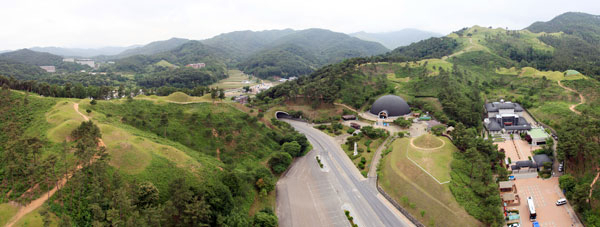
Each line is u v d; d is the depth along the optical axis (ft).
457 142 473.67
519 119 623.77
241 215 313.32
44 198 259.19
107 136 360.89
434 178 384.27
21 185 265.54
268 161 459.32
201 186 313.53
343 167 474.90
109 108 464.24
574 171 407.03
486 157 441.27
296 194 398.42
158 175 323.78
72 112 411.34
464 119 625.41
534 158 463.01
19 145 290.35
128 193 274.16
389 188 399.03
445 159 428.97
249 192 370.32
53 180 273.95
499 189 388.16
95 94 650.02
